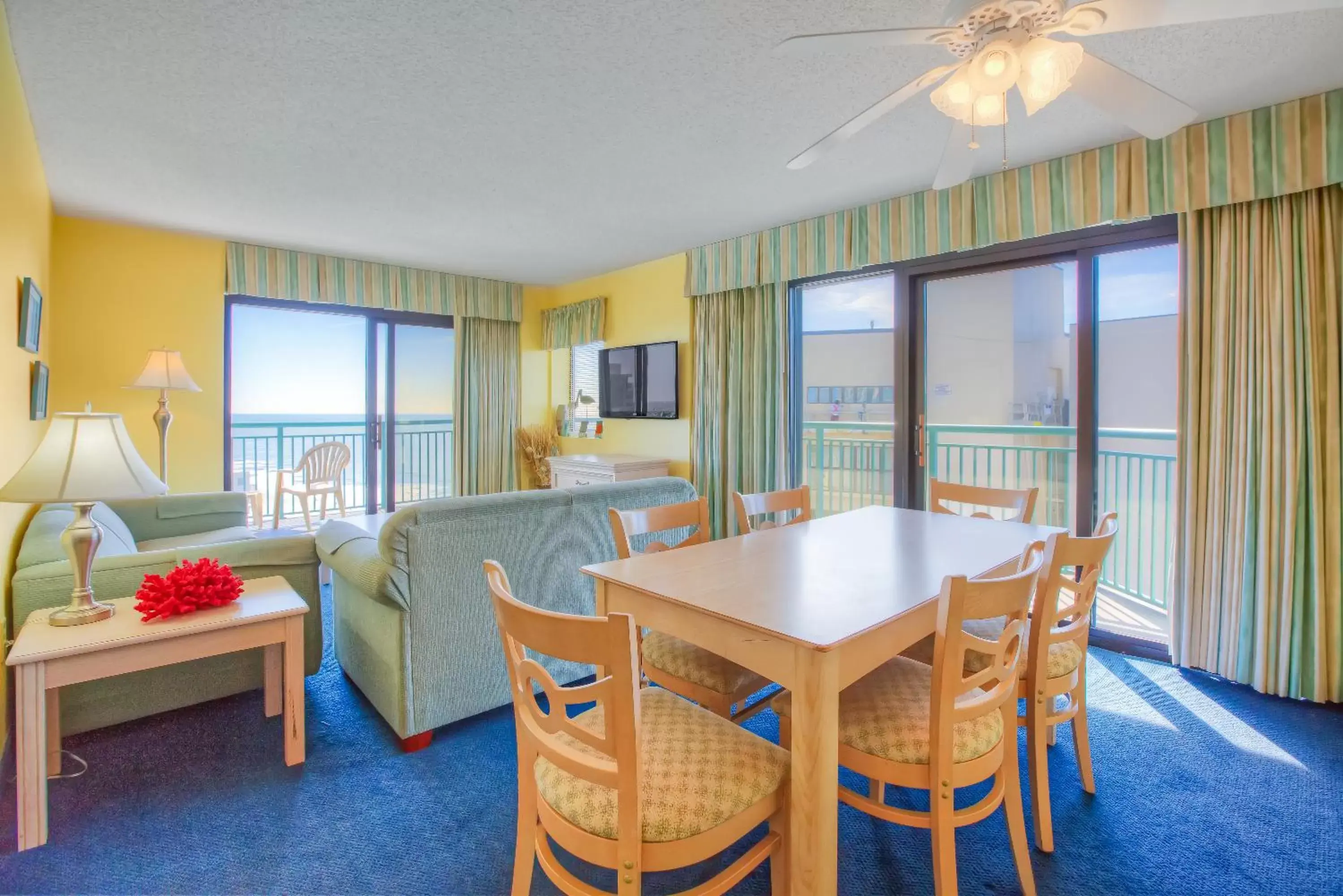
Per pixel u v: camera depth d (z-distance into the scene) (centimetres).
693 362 460
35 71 213
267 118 248
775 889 127
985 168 299
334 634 288
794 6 181
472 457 558
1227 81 220
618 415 521
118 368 391
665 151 281
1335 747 210
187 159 288
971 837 171
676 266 473
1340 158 223
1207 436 256
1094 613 340
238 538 357
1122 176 268
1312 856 160
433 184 321
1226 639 254
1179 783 192
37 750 159
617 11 183
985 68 143
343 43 198
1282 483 239
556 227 399
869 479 442
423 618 209
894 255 343
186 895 146
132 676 213
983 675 130
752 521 420
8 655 162
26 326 238
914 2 180
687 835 108
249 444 589
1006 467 367
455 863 158
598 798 113
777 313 402
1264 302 241
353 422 644
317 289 463
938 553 183
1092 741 216
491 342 570
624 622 95
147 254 400
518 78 220
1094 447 297
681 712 140
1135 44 198
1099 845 165
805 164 202
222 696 231
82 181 315
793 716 119
